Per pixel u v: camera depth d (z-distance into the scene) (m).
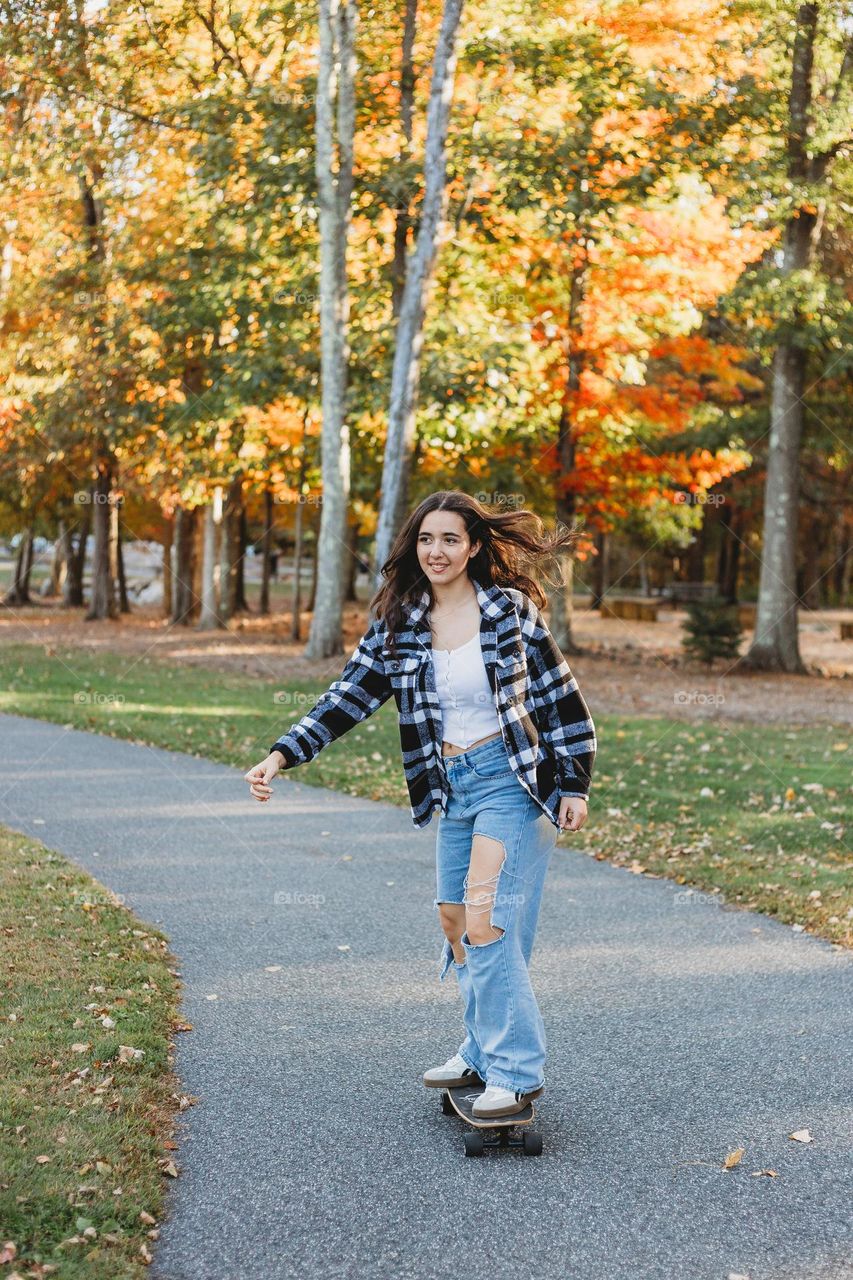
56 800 9.37
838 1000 5.14
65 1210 3.20
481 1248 3.17
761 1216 3.35
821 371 21.34
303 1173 3.58
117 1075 4.13
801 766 10.94
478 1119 3.72
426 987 5.29
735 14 18.25
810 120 19.19
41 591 45.75
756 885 6.91
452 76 16.33
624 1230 3.27
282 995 5.17
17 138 21.14
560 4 18.09
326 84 17.36
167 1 19.64
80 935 5.75
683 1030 4.79
